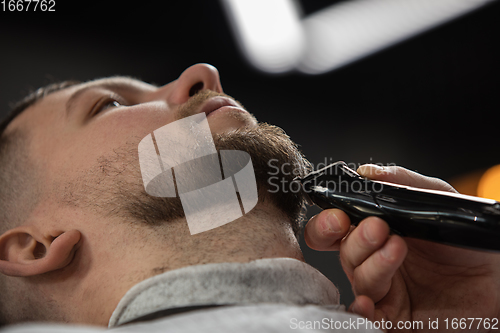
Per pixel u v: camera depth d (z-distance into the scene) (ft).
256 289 1.87
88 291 2.27
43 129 2.97
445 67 8.99
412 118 9.59
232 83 8.83
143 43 7.82
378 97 9.54
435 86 9.21
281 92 9.26
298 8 7.80
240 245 2.07
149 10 7.33
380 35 8.63
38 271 2.31
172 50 8.00
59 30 7.27
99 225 2.32
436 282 2.64
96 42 7.51
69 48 7.31
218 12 7.57
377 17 8.13
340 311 1.95
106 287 2.17
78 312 2.32
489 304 2.49
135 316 1.83
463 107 9.30
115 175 2.43
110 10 7.20
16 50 6.97
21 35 7.03
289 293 1.93
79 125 2.86
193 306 1.78
